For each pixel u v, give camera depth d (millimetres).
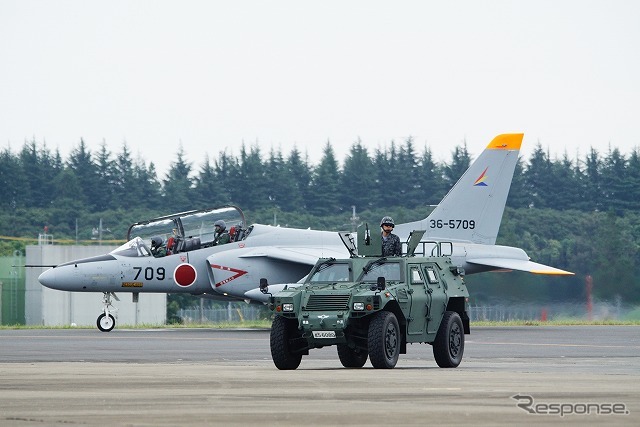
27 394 33625
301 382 38250
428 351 63562
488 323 117188
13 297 163750
